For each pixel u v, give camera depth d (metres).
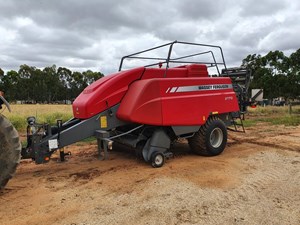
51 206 4.08
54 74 98.44
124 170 5.75
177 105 6.09
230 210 3.90
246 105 8.66
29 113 18.50
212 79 6.82
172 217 3.71
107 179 5.21
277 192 4.51
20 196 4.45
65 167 6.06
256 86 41.12
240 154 6.97
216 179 5.11
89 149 7.85
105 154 5.52
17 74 93.94
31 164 6.32
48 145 5.22
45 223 3.60
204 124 6.64
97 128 5.72
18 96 93.25
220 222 3.58
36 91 94.56
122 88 5.94
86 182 5.08
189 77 6.74
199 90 6.50
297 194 4.43
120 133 6.41
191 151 7.30
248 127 11.96
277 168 5.77
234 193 4.47
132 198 4.32
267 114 19.94
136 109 5.59
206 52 7.18
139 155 6.28
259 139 8.93
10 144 4.35
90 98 5.62
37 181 5.15
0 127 4.25
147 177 5.27
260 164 6.07
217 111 6.84
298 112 20.78
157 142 5.99
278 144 8.08
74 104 6.07
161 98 5.87
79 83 101.06
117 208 3.98
